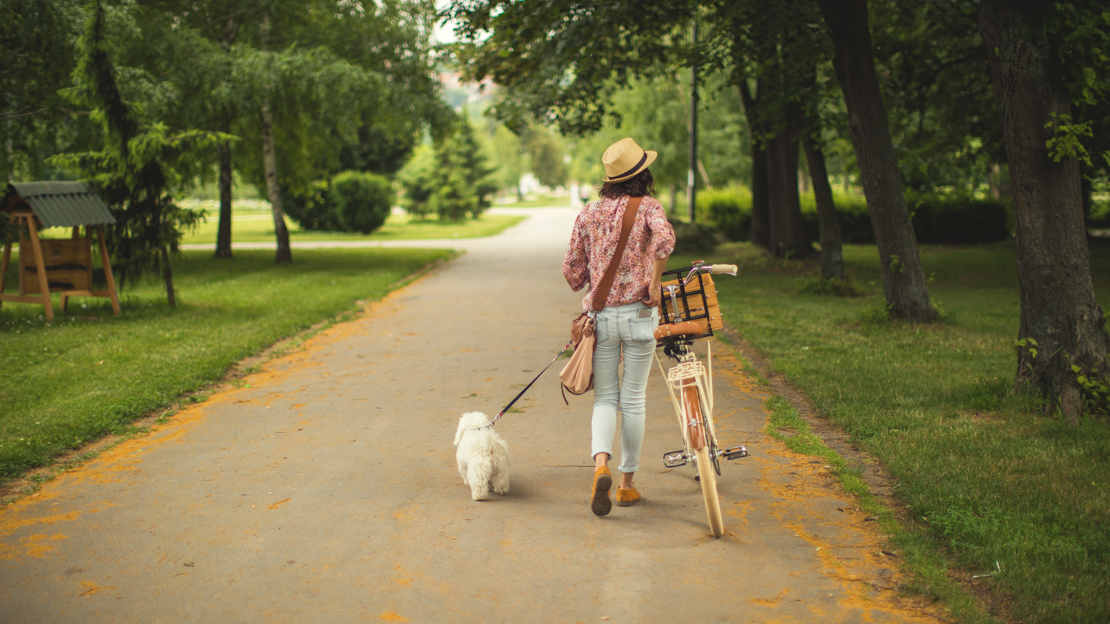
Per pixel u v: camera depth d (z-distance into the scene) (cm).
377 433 575
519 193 11244
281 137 2316
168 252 1275
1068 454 454
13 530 397
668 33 1355
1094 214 2767
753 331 955
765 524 384
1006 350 790
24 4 1340
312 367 834
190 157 1240
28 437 538
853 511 398
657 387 697
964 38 1520
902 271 990
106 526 400
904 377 676
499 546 366
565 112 1526
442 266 2109
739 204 2939
